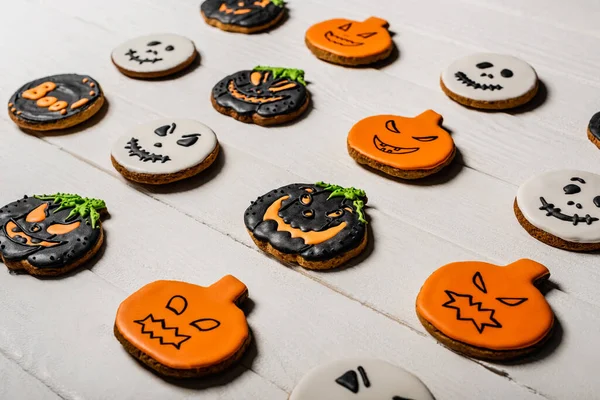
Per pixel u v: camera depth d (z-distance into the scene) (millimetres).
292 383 553
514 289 579
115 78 788
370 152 674
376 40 793
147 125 706
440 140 683
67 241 620
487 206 653
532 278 586
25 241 619
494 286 580
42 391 555
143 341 557
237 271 614
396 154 671
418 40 812
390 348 568
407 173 664
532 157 690
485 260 616
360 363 544
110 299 599
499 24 825
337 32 805
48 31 854
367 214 650
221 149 707
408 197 663
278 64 792
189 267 618
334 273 611
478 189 667
